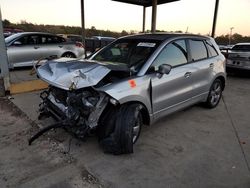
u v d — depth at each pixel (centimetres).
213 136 397
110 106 317
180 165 311
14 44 856
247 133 413
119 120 309
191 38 445
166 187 269
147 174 291
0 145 353
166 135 395
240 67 871
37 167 301
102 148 333
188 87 425
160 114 378
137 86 327
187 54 428
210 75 480
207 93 491
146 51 379
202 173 296
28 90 610
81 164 307
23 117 451
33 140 342
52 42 962
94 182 274
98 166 304
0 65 555
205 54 478
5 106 510
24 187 265
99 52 447
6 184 269
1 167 300
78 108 301
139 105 330
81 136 305
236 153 345
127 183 274
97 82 288
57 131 393
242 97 643
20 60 872
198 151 347
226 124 450
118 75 338
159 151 344
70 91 300
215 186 273
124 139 309
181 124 441
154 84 351
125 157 325
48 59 430
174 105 402
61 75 315
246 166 313
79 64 332
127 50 406
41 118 420
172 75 383
